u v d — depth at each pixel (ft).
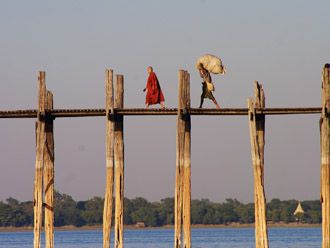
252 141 399.03
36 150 409.08
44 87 408.46
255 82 402.52
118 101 404.36
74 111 408.05
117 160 407.44
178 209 400.06
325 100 392.27
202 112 400.88
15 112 409.08
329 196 390.21
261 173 398.83
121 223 406.41
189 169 400.88
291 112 399.03
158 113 403.54
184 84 399.85
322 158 392.88
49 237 415.64
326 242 389.19
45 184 416.26
